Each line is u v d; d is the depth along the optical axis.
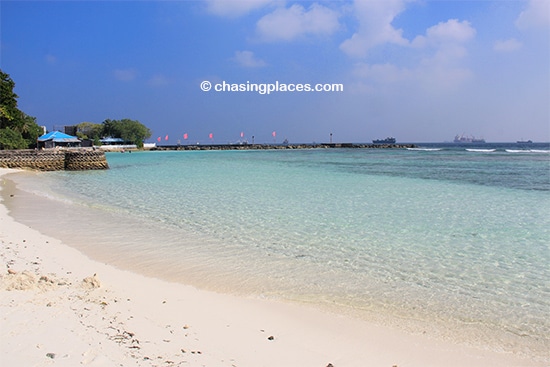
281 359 6.03
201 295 8.71
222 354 6.01
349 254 12.01
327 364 5.98
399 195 24.59
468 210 19.30
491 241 13.48
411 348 6.66
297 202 21.78
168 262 11.16
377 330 7.29
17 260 10.30
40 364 5.07
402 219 17.11
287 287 9.36
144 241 13.46
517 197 23.77
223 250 12.41
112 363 5.29
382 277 10.07
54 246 12.41
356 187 28.97
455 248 12.65
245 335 6.81
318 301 8.58
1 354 5.24
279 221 16.72
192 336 6.56
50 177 39.75
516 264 11.07
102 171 47.84
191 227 15.65
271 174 40.91
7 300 7.14
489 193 25.56
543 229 15.23
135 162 65.69
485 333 7.24
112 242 13.28
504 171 43.34
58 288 8.20
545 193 25.44
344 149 154.50
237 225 15.98
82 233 14.53
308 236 14.16
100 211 19.22
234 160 72.31
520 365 6.20
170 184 31.47
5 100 59.78
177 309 7.75
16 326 6.11
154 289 8.90
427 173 41.38
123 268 10.52
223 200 22.59
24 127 70.62
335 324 7.49
